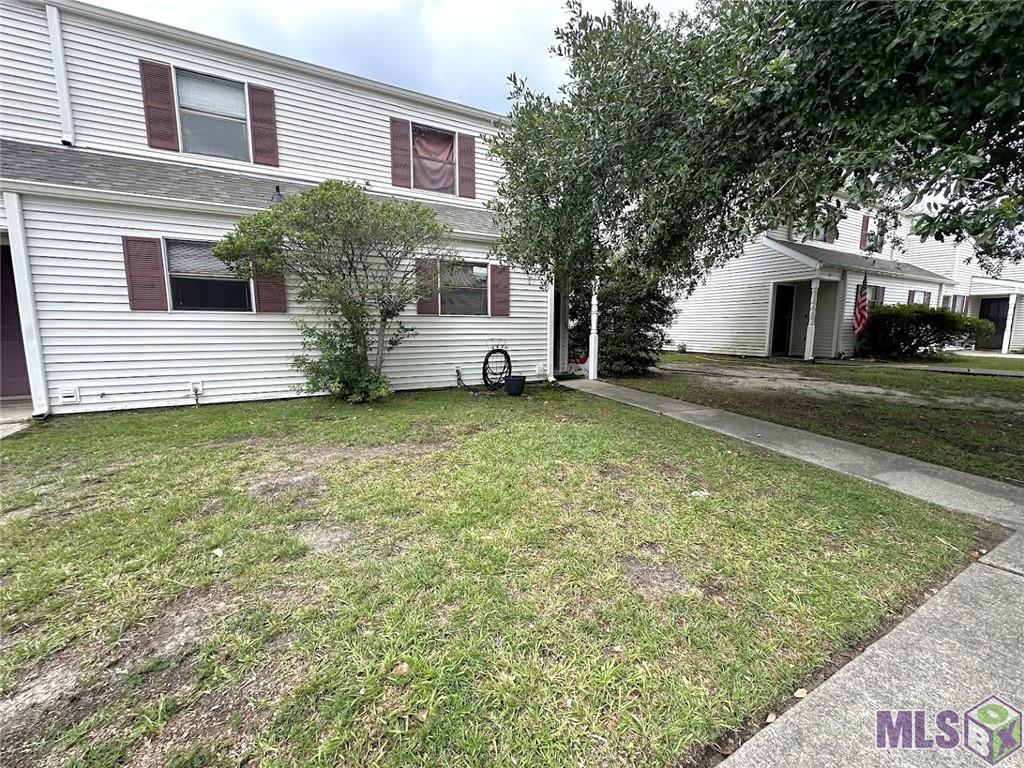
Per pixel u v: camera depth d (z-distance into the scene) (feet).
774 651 5.45
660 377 31.76
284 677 5.00
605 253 16.96
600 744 4.27
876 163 9.66
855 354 45.39
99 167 19.12
